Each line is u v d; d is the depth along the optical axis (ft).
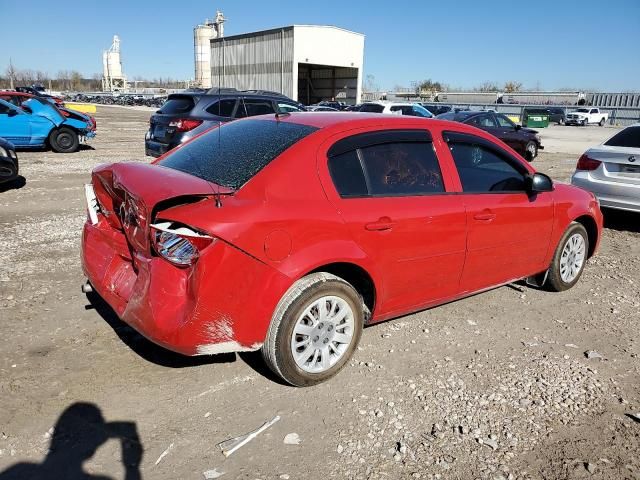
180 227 9.64
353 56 156.97
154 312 9.74
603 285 18.29
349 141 11.62
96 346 12.48
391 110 75.31
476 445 9.62
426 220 12.26
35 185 32.42
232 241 9.61
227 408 10.39
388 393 11.10
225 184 10.55
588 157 26.40
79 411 10.09
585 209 16.98
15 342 12.52
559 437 9.95
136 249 10.60
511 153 14.83
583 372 12.32
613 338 14.17
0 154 29.35
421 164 12.73
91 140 63.52
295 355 10.74
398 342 13.34
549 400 11.12
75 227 22.95
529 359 12.81
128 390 10.82
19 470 8.59
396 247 11.84
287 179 10.57
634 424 10.44
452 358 12.67
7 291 15.51
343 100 166.61
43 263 18.08
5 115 47.01
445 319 14.84
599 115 162.50
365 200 11.46
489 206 13.70
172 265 9.82
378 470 8.92
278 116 13.24
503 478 8.86
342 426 10.00
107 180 11.45
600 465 9.26
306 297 10.55
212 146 12.49
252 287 9.96
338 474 8.80
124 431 9.61
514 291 17.28
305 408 10.50
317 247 10.57
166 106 34.30
